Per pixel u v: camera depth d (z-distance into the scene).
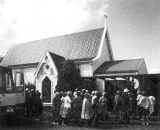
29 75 27.34
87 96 11.21
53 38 29.98
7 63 30.59
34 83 26.22
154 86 16.55
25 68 27.89
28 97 14.73
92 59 22.34
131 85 18.48
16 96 12.57
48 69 22.47
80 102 11.97
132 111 14.21
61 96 13.07
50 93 22.58
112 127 10.92
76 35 27.56
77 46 25.62
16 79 13.00
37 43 31.17
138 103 12.98
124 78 19.94
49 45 29.03
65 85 18.19
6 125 11.24
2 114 11.35
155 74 16.67
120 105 13.36
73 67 18.89
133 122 12.76
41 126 11.09
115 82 20.53
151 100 13.31
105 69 21.94
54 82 21.73
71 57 24.39
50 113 16.97
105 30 25.03
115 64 22.67
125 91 12.90
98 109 11.94
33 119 13.54
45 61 22.72
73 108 11.84
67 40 27.77
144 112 12.80
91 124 11.85
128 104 12.72
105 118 12.46
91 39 25.31
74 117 11.88
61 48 26.89
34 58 28.17
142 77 17.14
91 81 19.95
